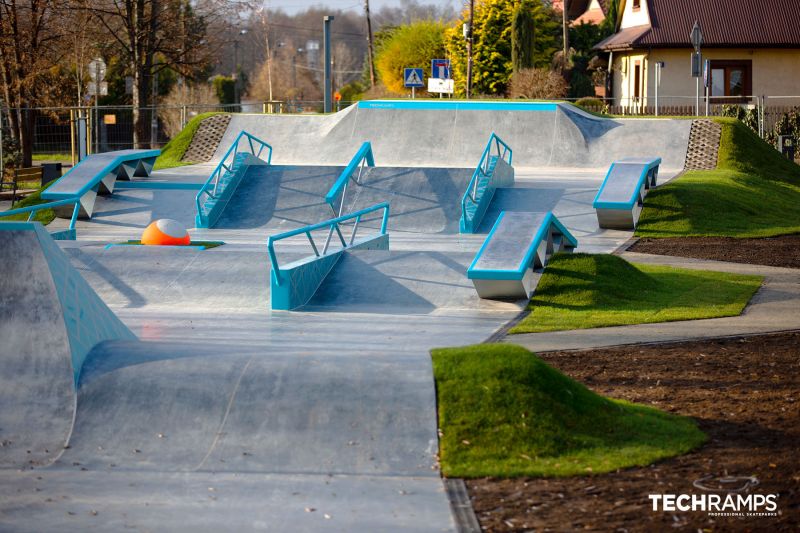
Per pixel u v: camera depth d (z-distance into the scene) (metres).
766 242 19.88
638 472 7.12
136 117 43.22
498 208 23.09
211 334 12.11
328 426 7.88
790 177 29.55
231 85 80.88
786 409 8.57
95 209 23.66
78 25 43.59
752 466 7.18
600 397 8.41
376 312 13.84
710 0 50.12
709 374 9.84
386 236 18.22
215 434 7.88
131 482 7.17
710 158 29.62
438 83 37.38
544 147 31.53
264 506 6.69
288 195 23.70
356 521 6.39
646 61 49.84
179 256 15.90
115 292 14.84
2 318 8.95
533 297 14.31
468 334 12.07
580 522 6.23
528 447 7.54
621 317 12.95
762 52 49.09
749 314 13.08
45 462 7.58
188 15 47.72
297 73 119.19
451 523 6.31
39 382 8.50
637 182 21.58
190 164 31.72
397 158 31.58
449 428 7.78
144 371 8.62
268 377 8.43
